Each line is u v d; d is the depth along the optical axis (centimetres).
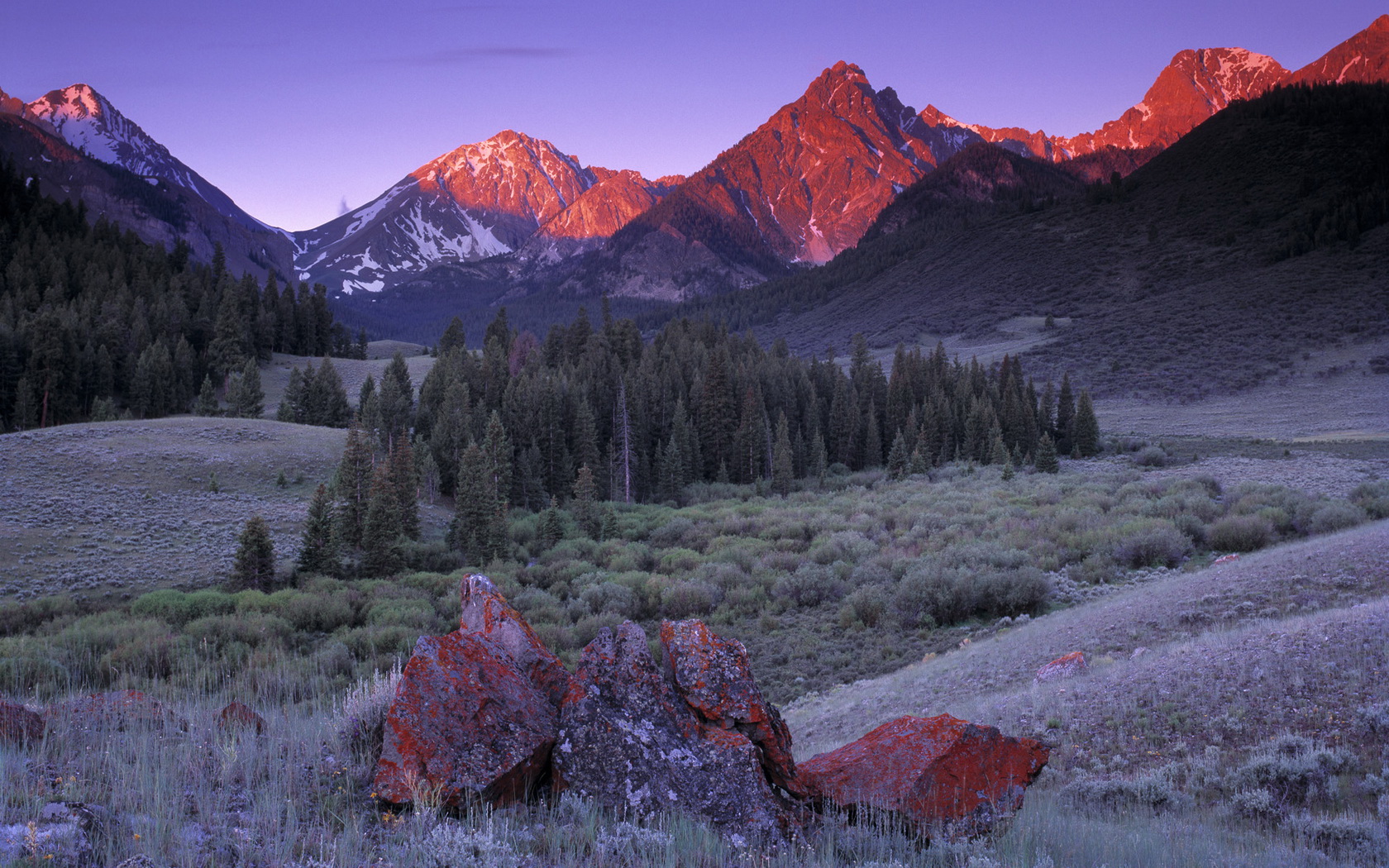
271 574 4391
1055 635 2402
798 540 5619
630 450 9188
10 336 10106
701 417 10325
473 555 5544
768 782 628
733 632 3669
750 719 625
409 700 560
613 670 640
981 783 632
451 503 7800
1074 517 5141
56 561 4631
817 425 10875
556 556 5534
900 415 10969
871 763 638
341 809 512
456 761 540
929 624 3447
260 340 14438
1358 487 5275
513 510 7550
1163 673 1462
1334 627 1422
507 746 564
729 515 6931
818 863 510
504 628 696
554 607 4041
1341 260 16988
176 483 6481
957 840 573
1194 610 2266
